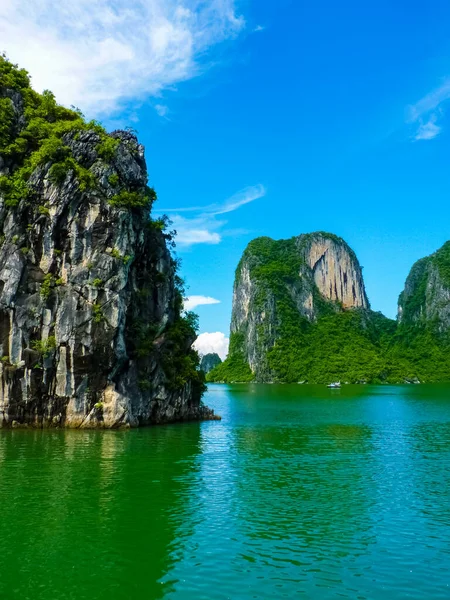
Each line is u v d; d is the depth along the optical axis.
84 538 17.42
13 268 41.38
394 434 44.41
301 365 199.62
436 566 15.69
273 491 23.88
